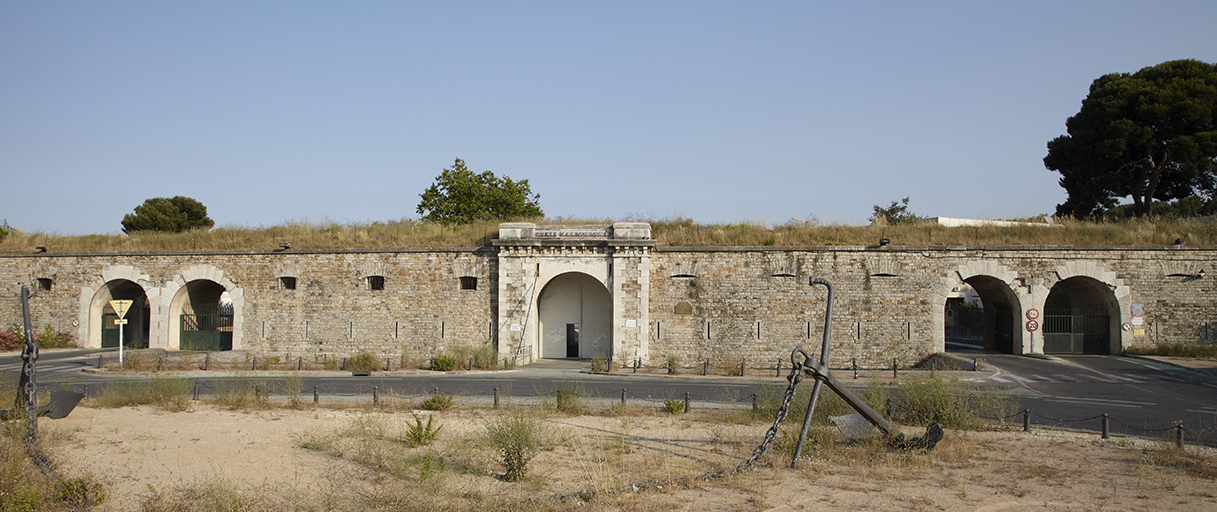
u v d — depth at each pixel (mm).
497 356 28609
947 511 9266
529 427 11781
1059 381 22266
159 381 18641
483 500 9531
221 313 36156
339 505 9281
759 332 29344
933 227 31000
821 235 30734
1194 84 41688
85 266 33781
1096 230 30578
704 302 29641
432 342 30734
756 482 10547
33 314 34156
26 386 11367
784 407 11094
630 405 18016
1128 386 21312
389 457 11852
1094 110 44469
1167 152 42562
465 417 16047
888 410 15445
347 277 31562
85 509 8930
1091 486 10469
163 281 32969
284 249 31984
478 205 52938
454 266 30953
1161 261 28875
